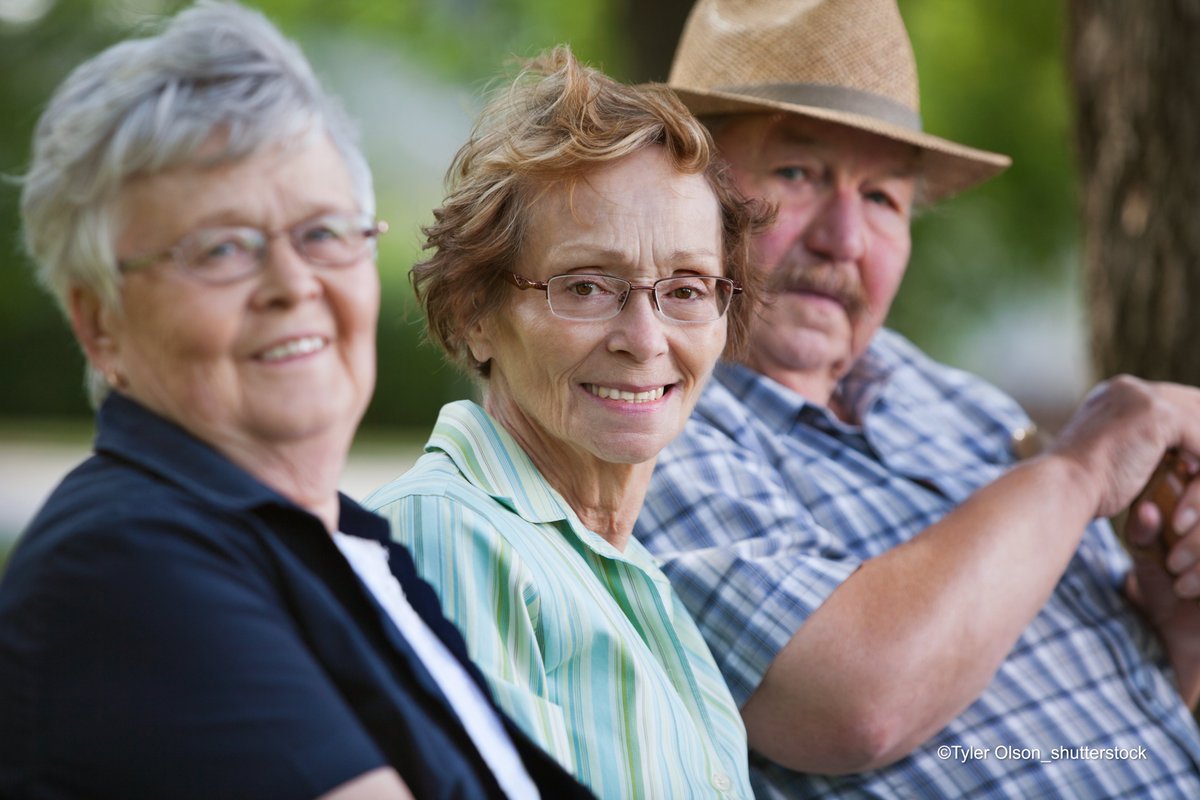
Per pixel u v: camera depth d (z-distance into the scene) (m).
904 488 4.57
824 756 3.79
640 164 3.49
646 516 4.11
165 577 2.11
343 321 2.42
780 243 4.66
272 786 2.06
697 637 3.73
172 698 2.04
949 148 4.85
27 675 2.03
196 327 2.28
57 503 2.24
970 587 3.88
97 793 2.01
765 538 4.01
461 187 3.65
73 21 24.58
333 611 2.32
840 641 3.74
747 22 4.85
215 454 2.34
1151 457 4.49
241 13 2.33
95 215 2.24
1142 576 4.88
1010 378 27.16
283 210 2.31
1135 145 5.79
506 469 3.49
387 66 22.34
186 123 2.20
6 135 24.42
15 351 28.80
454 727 2.44
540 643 3.23
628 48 9.71
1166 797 4.32
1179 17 5.63
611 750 3.20
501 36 18.78
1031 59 17.17
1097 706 4.38
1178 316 5.73
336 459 2.50
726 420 4.39
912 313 18.31
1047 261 18.78
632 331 3.45
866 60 4.73
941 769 4.03
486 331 3.66
